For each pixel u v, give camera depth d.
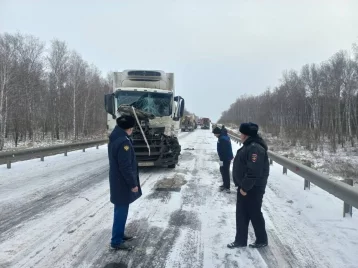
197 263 3.69
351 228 4.79
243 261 3.74
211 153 16.19
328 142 34.69
